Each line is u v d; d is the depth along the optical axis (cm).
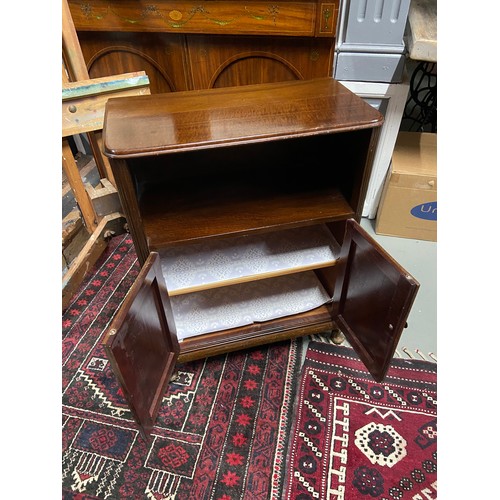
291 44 124
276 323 111
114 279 145
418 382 109
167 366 95
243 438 98
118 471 93
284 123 81
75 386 111
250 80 136
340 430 99
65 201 150
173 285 99
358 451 95
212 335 109
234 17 120
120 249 158
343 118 81
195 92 100
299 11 116
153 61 136
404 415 102
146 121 84
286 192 101
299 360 115
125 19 126
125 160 74
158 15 124
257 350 119
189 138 76
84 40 133
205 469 93
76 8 125
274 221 91
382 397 106
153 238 86
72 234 135
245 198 99
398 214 148
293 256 107
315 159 112
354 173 91
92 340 123
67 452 97
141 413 79
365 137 84
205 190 102
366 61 123
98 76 142
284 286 122
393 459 94
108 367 116
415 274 139
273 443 97
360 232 87
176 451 96
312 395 107
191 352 106
